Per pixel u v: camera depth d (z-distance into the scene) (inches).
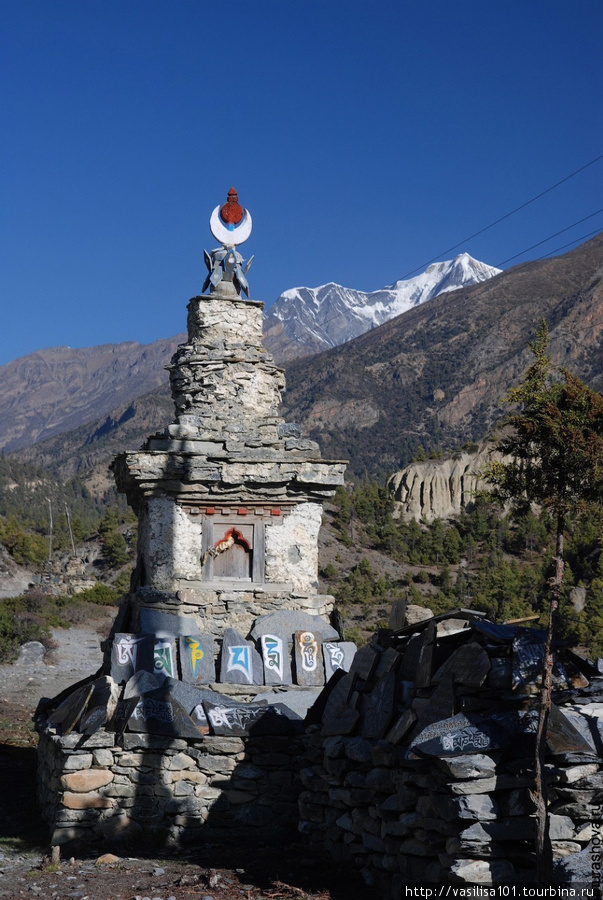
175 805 625.9
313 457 775.7
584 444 447.8
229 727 641.6
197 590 737.0
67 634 2445.9
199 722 644.7
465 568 3878.0
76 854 593.3
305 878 515.8
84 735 625.0
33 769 893.8
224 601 741.9
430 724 462.9
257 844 610.9
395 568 3887.8
